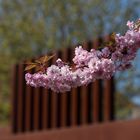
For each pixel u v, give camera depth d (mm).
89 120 10531
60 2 24188
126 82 22203
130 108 22797
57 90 3848
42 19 24656
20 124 12469
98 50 3779
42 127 11820
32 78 3848
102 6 23672
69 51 10969
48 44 24281
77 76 3766
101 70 3717
